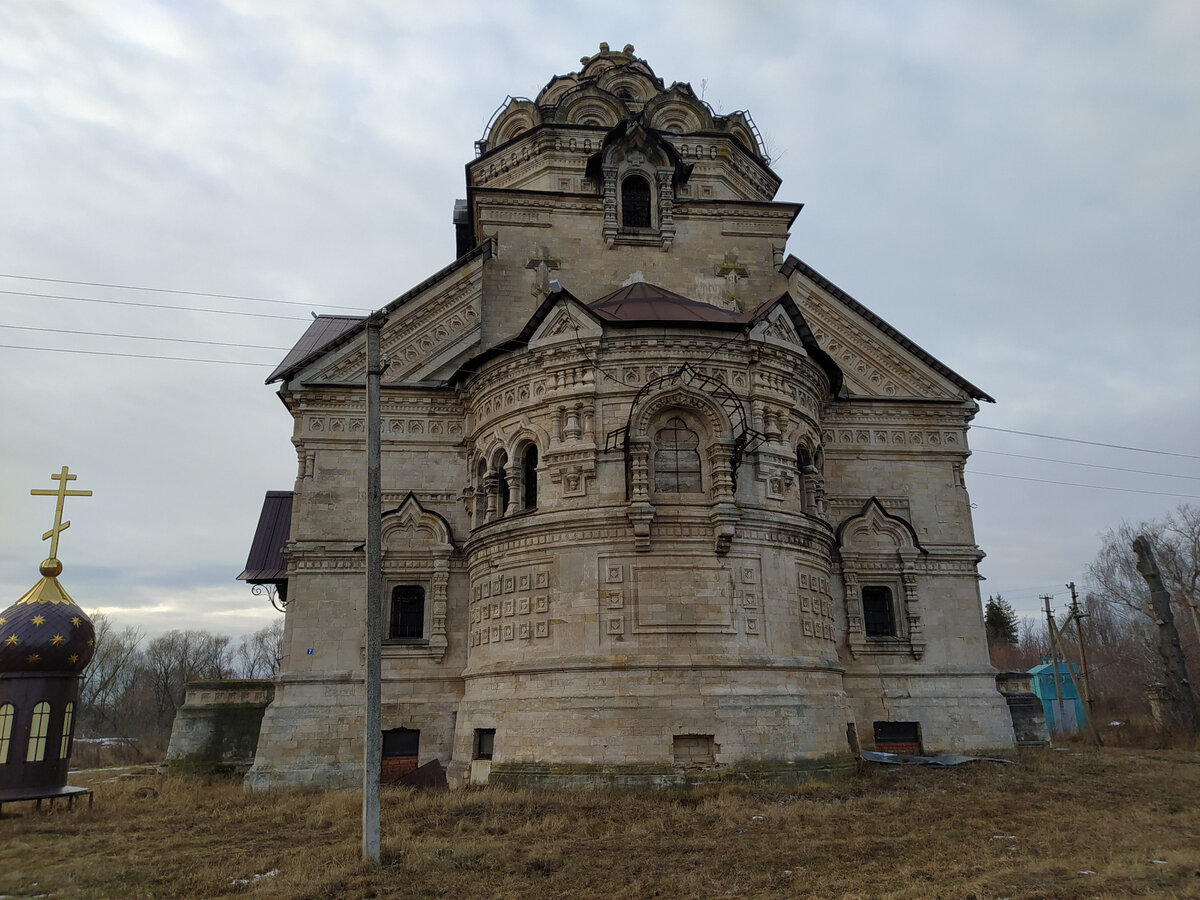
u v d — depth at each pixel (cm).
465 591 3259
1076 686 5059
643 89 4716
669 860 1612
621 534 2664
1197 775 2695
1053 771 2797
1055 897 1277
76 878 1532
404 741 3083
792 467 2911
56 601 2403
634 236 3716
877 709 3347
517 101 4431
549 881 1478
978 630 3512
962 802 2184
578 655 2597
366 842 1573
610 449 2755
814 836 1795
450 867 1569
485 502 3173
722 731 2480
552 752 2512
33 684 2323
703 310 3098
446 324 3606
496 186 4181
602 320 2841
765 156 4556
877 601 3544
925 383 3791
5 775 2245
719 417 2744
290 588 3212
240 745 3216
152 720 11212
